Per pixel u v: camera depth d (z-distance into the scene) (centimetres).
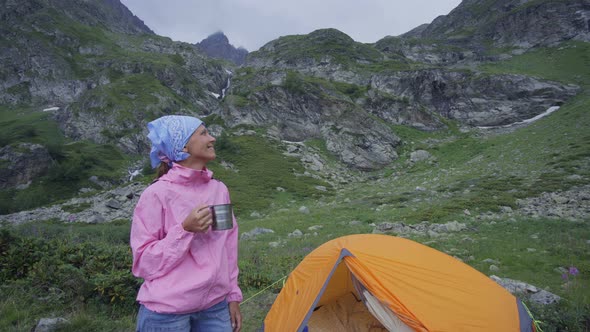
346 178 5344
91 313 565
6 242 705
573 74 7388
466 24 13450
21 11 14500
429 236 1536
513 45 10075
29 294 584
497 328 448
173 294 231
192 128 261
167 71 12056
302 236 1797
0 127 9062
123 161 7769
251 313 670
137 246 236
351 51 10788
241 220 2945
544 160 3588
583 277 905
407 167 5512
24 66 12344
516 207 2095
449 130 6644
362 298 506
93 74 12606
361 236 581
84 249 754
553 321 596
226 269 258
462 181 3544
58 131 9069
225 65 18650
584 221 1562
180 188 250
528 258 1078
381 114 7300
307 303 508
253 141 6369
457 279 505
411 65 9625
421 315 441
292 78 7844
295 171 5244
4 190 6125
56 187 6159
